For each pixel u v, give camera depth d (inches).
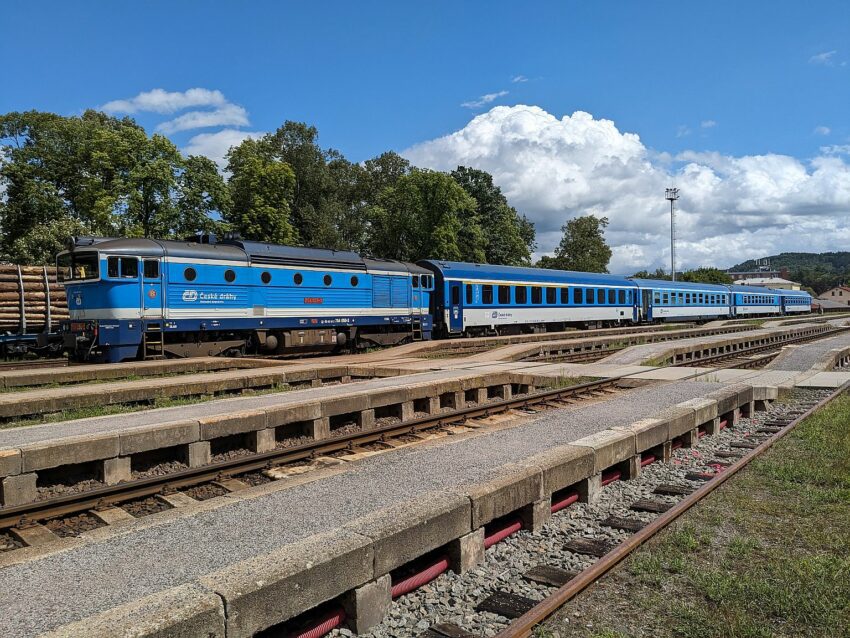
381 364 753.0
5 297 879.1
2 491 296.0
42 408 459.8
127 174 1585.9
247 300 837.8
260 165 1879.9
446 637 175.2
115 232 1521.9
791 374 742.5
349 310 981.2
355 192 2952.8
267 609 155.0
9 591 161.9
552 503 281.3
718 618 178.2
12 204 1831.9
